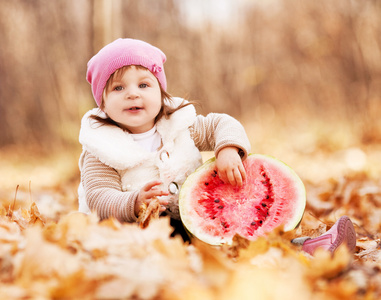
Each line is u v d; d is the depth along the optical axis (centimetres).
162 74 312
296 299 164
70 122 1395
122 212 274
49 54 1496
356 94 1429
